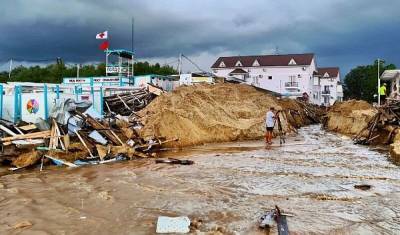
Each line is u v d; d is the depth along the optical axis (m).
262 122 30.62
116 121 23.72
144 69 73.88
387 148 22.64
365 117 32.56
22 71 75.12
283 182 13.38
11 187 12.69
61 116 20.55
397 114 25.34
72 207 10.25
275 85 83.56
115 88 33.31
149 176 14.49
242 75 82.00
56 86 27.27
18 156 16.84
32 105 23.03
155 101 30.34
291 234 8.27
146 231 8.37
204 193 11.82
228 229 8.49
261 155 20.02
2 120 20.80
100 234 8.20
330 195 11.55
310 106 64.75
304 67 81.88
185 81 43.41
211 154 20.61
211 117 28.66
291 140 28.28
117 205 10.47
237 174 14.84
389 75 41.03
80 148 18.16
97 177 14.37
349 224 8.91
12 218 9.31
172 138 23.25
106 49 43.41
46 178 14.25
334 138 29.86
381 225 8.86
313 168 16.09
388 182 13.33
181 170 15.73
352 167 16.28
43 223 8.92
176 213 9.72
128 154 18.73
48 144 18.19
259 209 10.05
